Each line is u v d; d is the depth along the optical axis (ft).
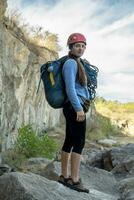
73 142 16.33
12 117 50.98
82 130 16.19
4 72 48.85
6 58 50.24
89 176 23.77
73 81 15.31
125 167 27.32
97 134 87.10
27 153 48.06
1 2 52.34
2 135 46.37
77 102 15.29
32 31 69.87
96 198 16.88
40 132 69.97
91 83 16.12
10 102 50.34
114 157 30.66
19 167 40.06
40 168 39.45
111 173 25.77
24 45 56.65
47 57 71.15
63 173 16.80
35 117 66.39
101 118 108.68
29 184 14.74
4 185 14.74
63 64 15.57
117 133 102.89
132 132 107.45
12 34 56.18
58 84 15.44
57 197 14.78
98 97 141.08
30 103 62.90
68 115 16.02
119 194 21.36
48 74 15.57
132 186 21.22
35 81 64.34
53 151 51.75
